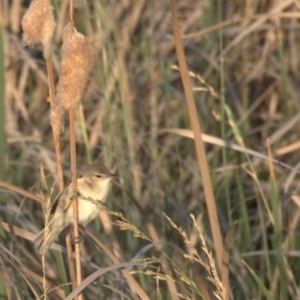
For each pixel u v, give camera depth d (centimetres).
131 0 1199
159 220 955
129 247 895
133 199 768
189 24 1216
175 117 1143
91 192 754
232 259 862
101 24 1012
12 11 1164
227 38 1209
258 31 1232
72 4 555
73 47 555
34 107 1180
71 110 573
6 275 741
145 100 1179
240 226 974
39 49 1204
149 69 1181
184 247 937
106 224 836
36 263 835
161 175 1078
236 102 1152
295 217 913
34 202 1041
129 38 1182
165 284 855
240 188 905
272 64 1195
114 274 834
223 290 570
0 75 704
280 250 721
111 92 1075
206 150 1134
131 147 974
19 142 1096
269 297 686
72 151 588
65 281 711
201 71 1191
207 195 630
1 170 700
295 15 866
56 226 713
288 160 1088
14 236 849
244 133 1110
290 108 1155
